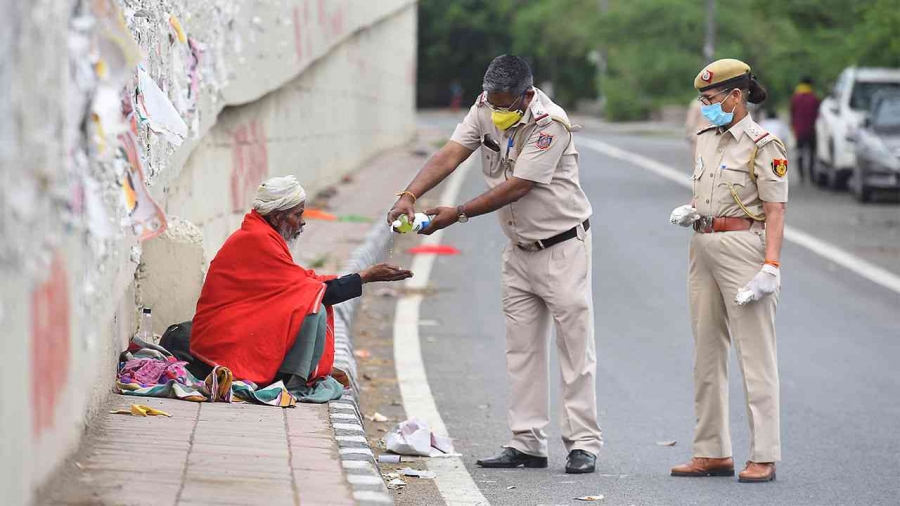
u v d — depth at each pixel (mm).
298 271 18562
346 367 21250
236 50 29781
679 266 39469
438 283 35750
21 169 9141
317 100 49469
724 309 18078
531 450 18250
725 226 17688
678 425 21344
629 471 18219
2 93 8648
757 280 17266
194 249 20547
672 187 63531
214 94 26641
